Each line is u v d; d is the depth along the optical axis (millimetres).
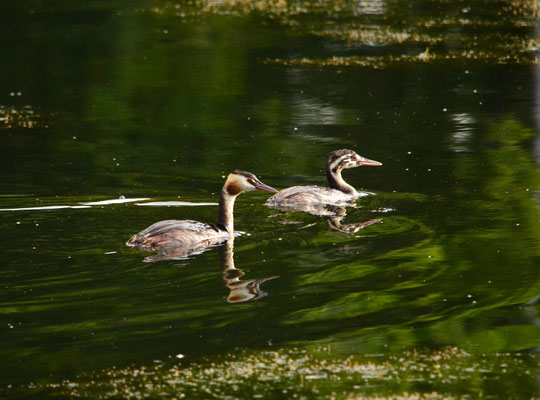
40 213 16953
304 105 28156
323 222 16578
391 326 11461
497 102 27438
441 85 30047
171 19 44844
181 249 14586
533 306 12164
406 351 10719
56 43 40094
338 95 29297
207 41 39562
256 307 12008
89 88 31953
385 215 17016
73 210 17234
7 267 13523
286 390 9672
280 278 13211
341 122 25828
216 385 9773
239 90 30734
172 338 10992
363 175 20453
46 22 44875
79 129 26094
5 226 15961
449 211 17141
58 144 24156
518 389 9695
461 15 42750
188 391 9641
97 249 14531
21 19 45844
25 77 34062
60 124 26781
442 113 26391
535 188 18625
